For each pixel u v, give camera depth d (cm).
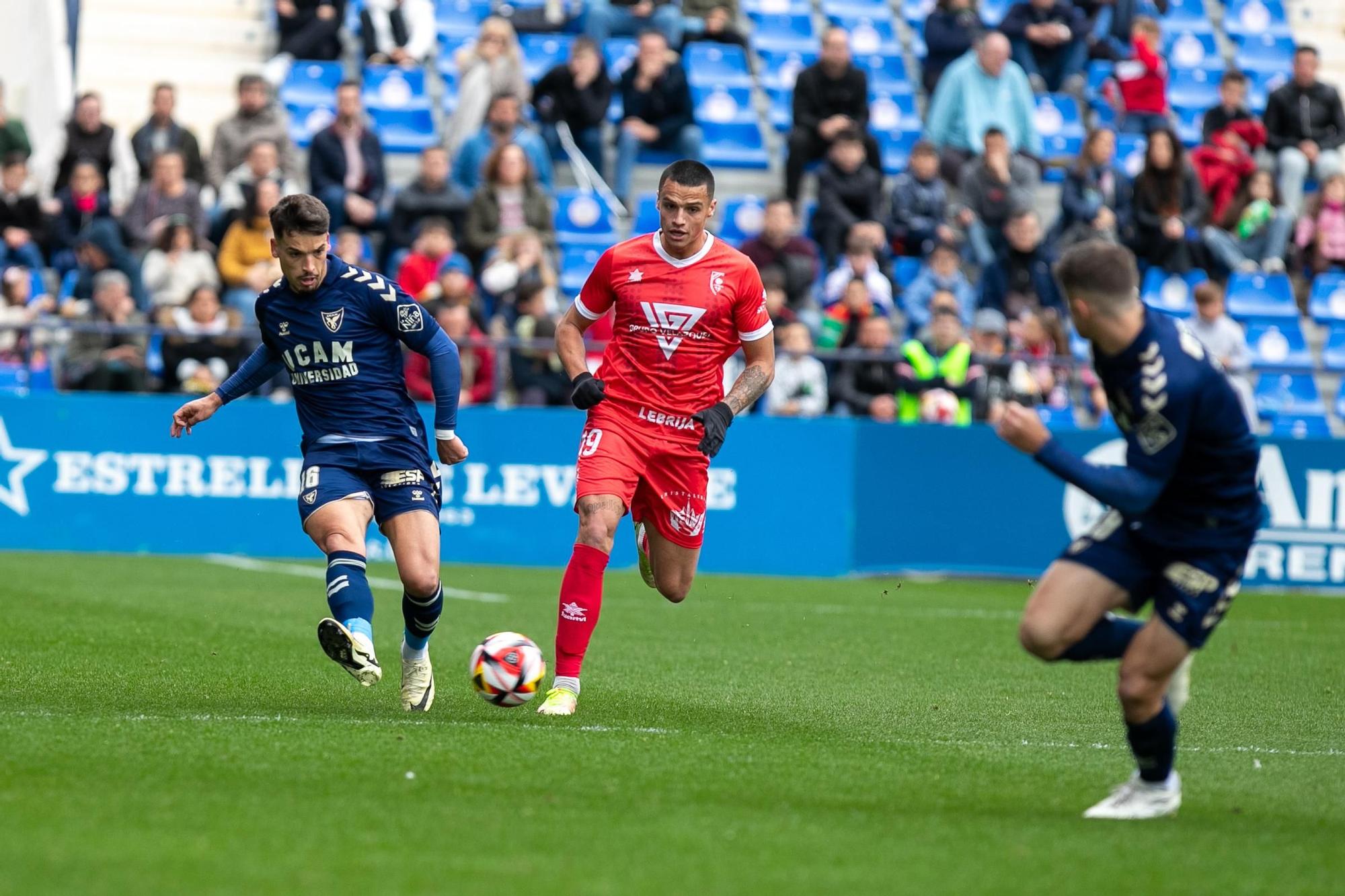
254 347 4691
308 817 1466
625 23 6438
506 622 3372
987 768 1881
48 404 4562
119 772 1638
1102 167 5897
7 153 5675
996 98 6178
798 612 3812
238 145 5559
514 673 2078
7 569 4000
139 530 4612
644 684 2544
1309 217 6262
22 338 4656
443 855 1346
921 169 5769
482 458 4722
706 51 6744
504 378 4797
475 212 5316
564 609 2192
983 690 2592
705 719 2186
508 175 5344
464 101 5953
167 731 1891
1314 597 4650
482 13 6938
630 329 2230
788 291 5344
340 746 1828
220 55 6812
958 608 3994
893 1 7331
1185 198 5941
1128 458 1532
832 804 1625
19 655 2556
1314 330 6172
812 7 7238
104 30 6738
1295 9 7875
